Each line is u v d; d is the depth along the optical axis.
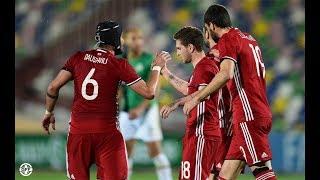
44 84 51.16
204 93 24.41
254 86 26.08
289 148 44.41
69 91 49.00
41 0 55.31
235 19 54.62
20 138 45.97
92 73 24.92
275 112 50.31
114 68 24.95
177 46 27.03
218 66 26.47
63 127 48.22
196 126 25.98
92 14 52.44
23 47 52.94
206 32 26.97
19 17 54.97
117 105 25.34
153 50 53.38
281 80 51.62
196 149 25.97
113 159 25.02
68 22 53.44
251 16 54.72
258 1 55.03
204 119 25.98
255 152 26.06
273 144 44.66
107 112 25.02
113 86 25.05
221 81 24.59
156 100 39.38
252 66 26.05
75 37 52.50
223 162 27.86
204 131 25.94
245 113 26.08
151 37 53.69
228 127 28.28
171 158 45.62
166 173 39.34
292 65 52.16
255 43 26.56
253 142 26.06
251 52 26.08
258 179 26.47
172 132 46.78
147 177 42.66
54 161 45.78
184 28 27.09
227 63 25.11
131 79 25.00
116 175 25.03
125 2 52.00
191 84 26.23
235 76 26.09
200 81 25.97
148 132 39.06
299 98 50.81
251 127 26.06
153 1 54.34
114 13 52.03
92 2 53.00
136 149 45.00
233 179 26.73
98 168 25.39
